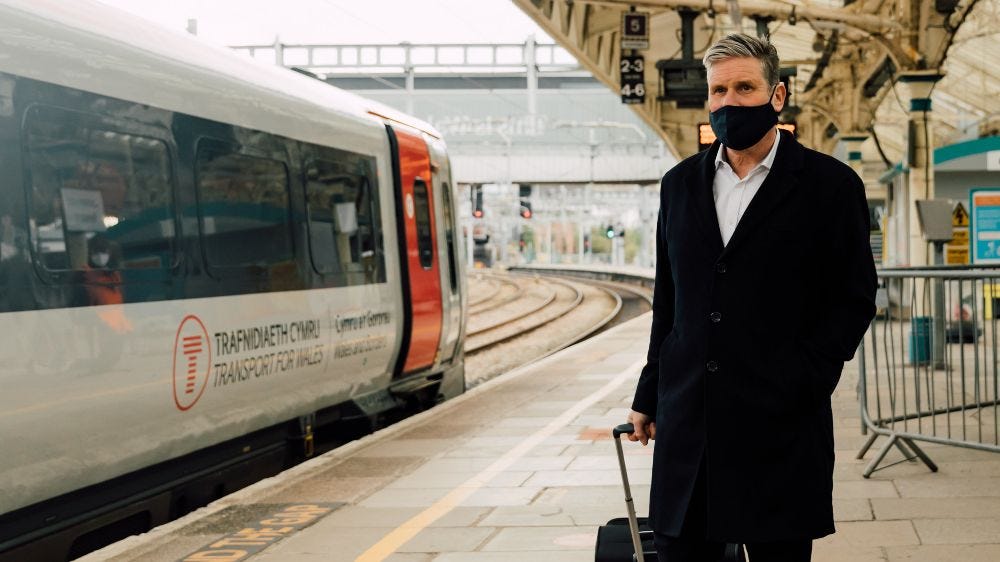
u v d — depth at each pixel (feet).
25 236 19.33
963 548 17.24
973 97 113.80
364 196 35.06
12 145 19.20
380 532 20.04
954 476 22.66
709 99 9.80
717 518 9.77
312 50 190.08
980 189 45.91
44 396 19.63
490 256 348.59
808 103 115.85
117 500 22.57
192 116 25.07
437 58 196.13
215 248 25.62
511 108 235.20
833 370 9.80
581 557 17.81
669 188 10.40
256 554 18.85
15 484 19.22
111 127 22.03
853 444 26.91
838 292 10.00
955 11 69.00
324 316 31.32
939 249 46.01
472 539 19.26
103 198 21.58
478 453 28.07
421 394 41.45
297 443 30.60
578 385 42.68
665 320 10.82
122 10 23.71
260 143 28.27
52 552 20.40
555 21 96.99
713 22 101.91
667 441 10.12
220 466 26.48
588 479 24.27
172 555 18.99
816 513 9.88
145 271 22.76
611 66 111.24
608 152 235.81
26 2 20.08
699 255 9.96
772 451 9.78
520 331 88.43
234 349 26.12
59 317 20.04
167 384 23.35
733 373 9.77
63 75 20.66
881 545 17.54
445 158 43.34
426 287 39.70
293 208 29.89
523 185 249.14
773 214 9.75
